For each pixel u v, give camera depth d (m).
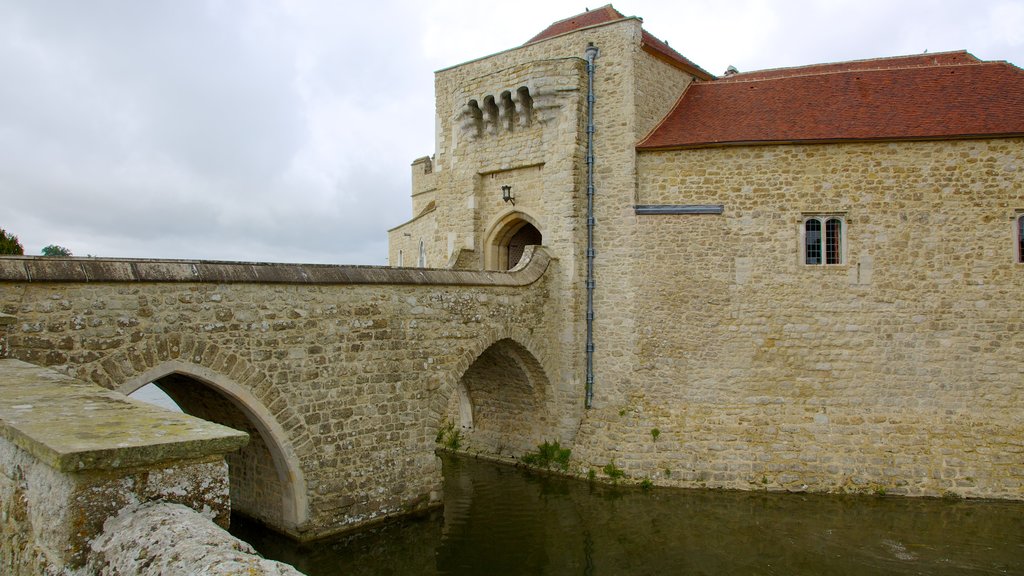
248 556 3.60
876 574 11.48
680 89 19.08
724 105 18.03
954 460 15.02
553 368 17.77
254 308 11.55
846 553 12.35
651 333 16.86
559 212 17.72
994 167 15.46
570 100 17.53
